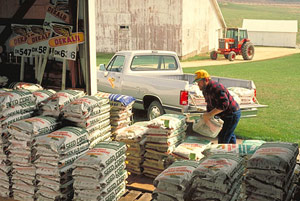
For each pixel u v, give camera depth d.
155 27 36.53
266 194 4.21
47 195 5.23
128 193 5.78
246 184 4.32
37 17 7.61
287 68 30.16
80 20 7.12
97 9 39.00
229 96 6.50
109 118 6.93
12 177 5.46
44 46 7.48
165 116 6.55
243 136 9.89
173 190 4.54
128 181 6.28
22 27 7.63
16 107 5.67
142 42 37.53
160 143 6.16
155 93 9.62
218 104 6.28
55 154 5.07
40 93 6.19
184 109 8.89
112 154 5.10
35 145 5.19
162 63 11.25
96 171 4.85
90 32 7.09
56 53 7.37
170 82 9.20
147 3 36.53
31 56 7.65
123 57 10.86
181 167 4.75
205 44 42.16
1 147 5.45
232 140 6.93
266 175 4.20
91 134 5.93
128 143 6.46
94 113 5.85
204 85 6.46
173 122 6.19
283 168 4.08
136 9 37.31
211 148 5.39
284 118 12.80
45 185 5.21
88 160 4.89
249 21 71.75
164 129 6.10
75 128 5.49
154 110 9.78
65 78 7.41
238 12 139.38
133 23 37.75
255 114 9.12
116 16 38.41
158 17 36.16
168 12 35.56
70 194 5.31
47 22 7.38
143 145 6.41
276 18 127.31
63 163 5.12
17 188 5.44
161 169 6.20
